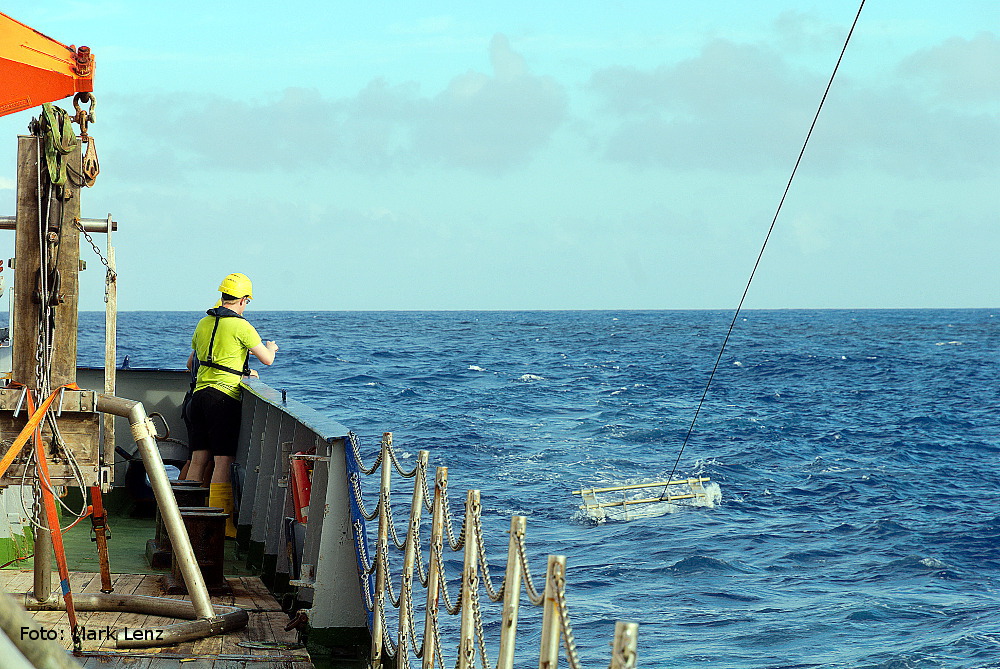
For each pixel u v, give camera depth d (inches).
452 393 1872.5
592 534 712.4
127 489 341.1
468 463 1046.4
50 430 184.7
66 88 173.5
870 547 701.3
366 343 3937.0
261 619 216.1
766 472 1068.5
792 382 2272.4
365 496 693.9
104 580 213.5
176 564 228.8
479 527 133.0
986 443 1333.7
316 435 231.9
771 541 715.4
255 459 305.3
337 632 207.9
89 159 182.4
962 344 3848.4
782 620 493.7
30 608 205.9
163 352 2805.1
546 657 96.2
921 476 1065.5
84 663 179.2
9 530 249.3
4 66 163.5
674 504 859.4
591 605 506.9
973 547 700.7
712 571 605.0
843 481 1018.1
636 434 1343.5
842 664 426.3
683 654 428.5
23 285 181.2
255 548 278.8
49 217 180.1
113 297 195.8
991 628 481.7
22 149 178.2
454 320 7864.2
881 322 6584.6
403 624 177.2
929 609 524.7
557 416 1533.0
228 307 327.9
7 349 269.3
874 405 1798.7
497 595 117.0
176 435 372.5
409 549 174.9
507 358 3019.2
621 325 6387.8
